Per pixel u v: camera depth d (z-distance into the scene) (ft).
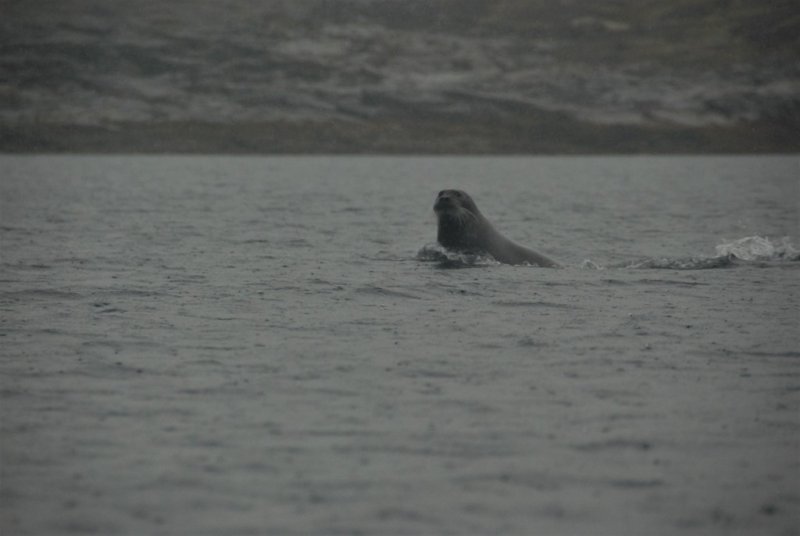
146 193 497.05
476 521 64.13
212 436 80.84
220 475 71.82
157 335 122.52
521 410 88.79
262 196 483.51
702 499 67.92
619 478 71.67
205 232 277.85
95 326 128.57
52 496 67.92
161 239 255.09
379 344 117.50
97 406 89.81
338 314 138.41
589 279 173.78
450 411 88.43
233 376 101.09
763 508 66.54
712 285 167.32
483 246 200.44
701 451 77.56
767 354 112.37
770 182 655.35
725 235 280.51
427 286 164.66
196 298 152.97
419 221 329.31
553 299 151.84
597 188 586.04
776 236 277.44
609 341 119.65
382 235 274.36
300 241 253.44
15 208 371.97
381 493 68.59
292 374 101.96
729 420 85.81
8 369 103.91
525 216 356.38
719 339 120.88
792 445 79.15
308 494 68.33
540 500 67.56
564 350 114.32
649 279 174.60
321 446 78.43
